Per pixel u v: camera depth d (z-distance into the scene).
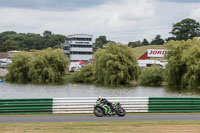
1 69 167.75
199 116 26.14
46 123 21.55
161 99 28.48
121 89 85.50
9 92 77.50
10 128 19.55
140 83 103.50
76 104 27.59
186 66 86.69
